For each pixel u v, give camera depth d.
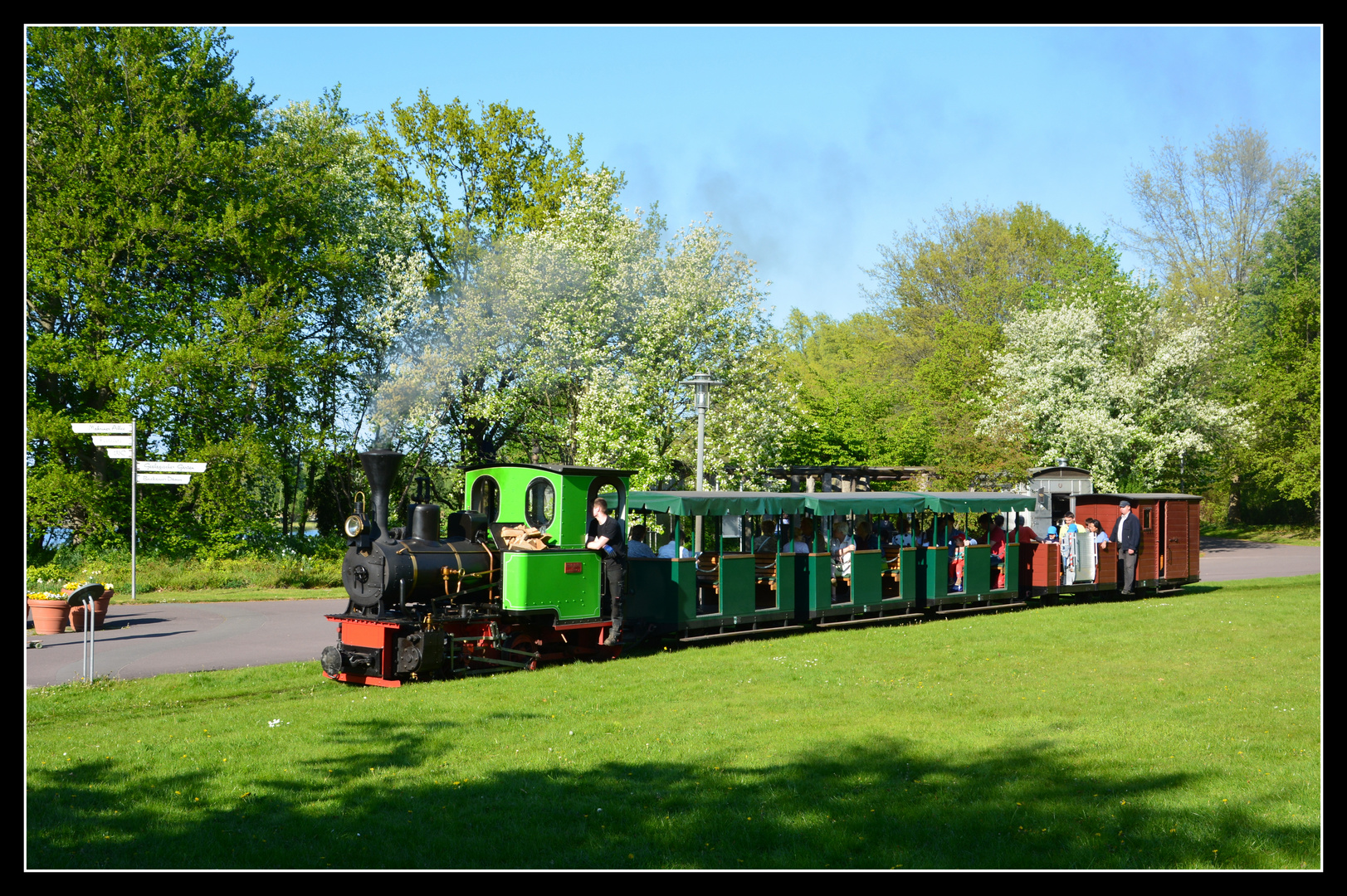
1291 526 53.53
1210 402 41.75
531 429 31.62
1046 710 10.38
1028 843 6.34
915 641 15.59
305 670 12.98
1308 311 48.59
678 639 16.39
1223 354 43.53
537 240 30.06
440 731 9.23
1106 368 41.78
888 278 65.62
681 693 11.30
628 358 29.38
